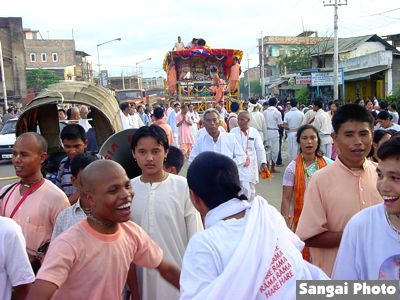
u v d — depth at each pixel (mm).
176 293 2992
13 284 2469
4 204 3359
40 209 3271
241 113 7109
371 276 2086
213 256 1859
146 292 2998
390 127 7617
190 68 20797
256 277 1814
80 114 9148
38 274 2211
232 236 1908
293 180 4582
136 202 3129
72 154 4352
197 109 20156
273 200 8695
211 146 6613
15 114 28141
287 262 1914
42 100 5551
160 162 3164
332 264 2832
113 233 2445
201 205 2100
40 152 3338
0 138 16109
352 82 31141
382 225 2080
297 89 37750
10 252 2438
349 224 2197
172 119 13516
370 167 2830
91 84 6820
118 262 2432
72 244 2301
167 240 3061
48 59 67000
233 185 2045
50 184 3402
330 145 10461
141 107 18750
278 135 11883
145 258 2625
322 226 2801
